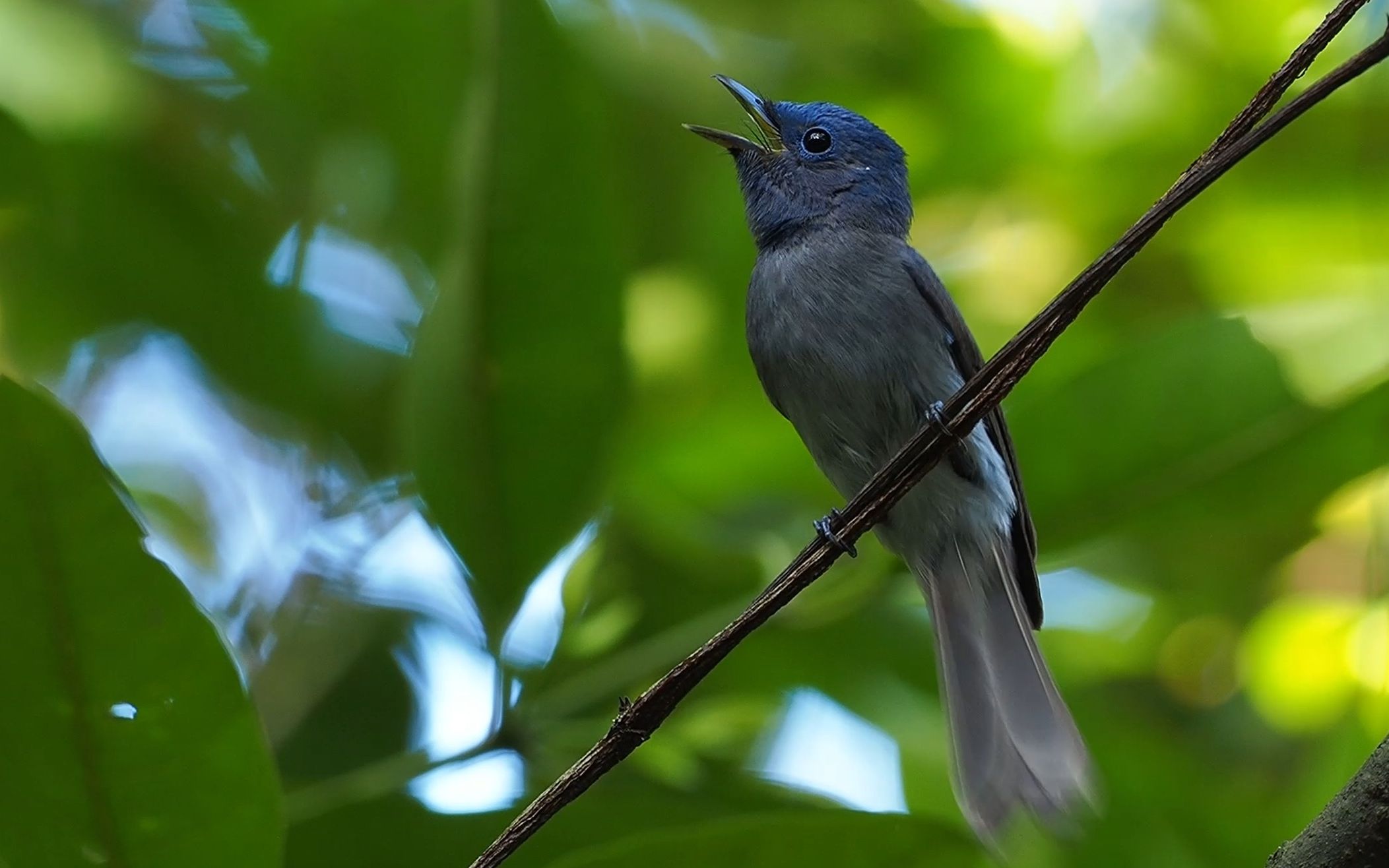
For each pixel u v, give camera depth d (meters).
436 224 9.55
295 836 7.00
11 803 5.07
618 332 6.90
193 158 9.66
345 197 9.70
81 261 9.52
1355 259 10.99
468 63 9.53
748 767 8.41
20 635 4.90
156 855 5.15
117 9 9.77
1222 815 7.88
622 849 5.61
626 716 5.32
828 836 5.65
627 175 10.17
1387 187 10.84
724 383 9.85
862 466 9.56
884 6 10.59
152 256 9.51
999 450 9.45
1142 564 10.20
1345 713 8.75
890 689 8.99
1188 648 10.53
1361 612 10.23
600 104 6.95
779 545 8.99
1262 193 10.95
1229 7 10.82
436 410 6.86
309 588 8.98
